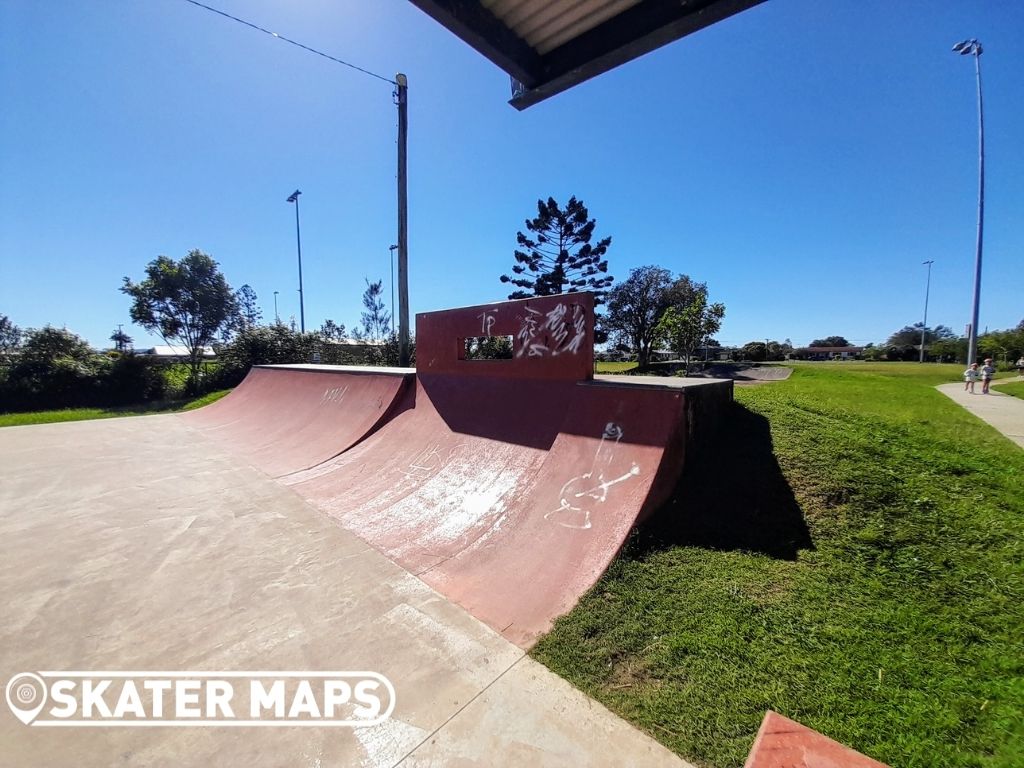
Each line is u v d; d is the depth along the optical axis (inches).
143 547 157.9
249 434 368.8
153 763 73.9
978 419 314.5
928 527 120.9
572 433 172.6
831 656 84.4
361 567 141.0
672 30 66.5
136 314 732.0
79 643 105.3
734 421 186.1
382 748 75.1
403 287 466.3
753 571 109.3
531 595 116.8
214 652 101.3
